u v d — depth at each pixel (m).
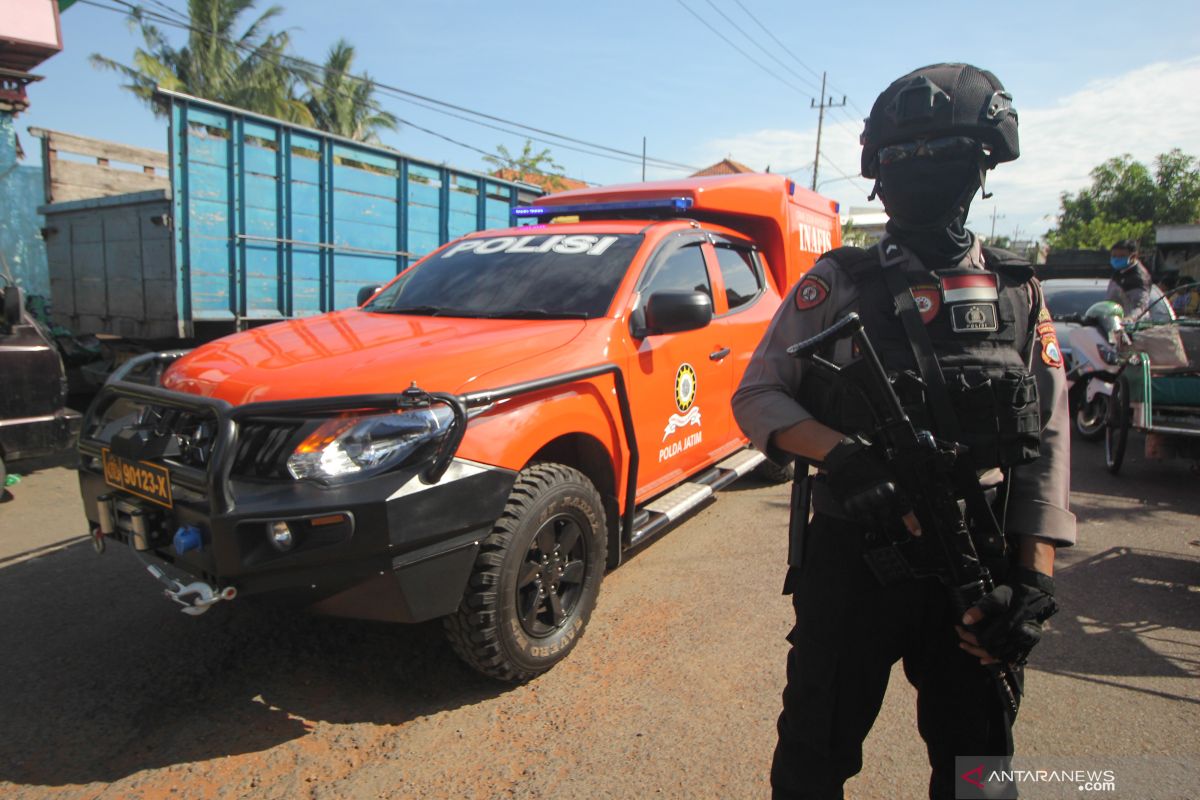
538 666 2.96
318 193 7.44
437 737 2.67
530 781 2.45
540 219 5.45
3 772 2.45
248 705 2.84
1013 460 1.51
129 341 7.20
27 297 7.93
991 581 1.51
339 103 28.66
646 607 3.67
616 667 3.14
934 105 1.55
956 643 1.64
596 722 2.77
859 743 1.67
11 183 9.69
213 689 2.94
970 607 1.47
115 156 10.95
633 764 2.54
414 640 3.32
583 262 3.88
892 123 1.60
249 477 2.53
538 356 3.05
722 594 3.82
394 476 2.46
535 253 4.08
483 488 2.65
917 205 1.58
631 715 2.81
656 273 3.91
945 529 1.48
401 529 2.42
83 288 7.67
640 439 3.65
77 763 2.50
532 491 2.87
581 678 3.05
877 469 1.44
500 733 2.70
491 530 2.73
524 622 2.91
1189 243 15.41
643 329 3.64
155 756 2.55
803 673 1.66
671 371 3.88
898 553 1.53
